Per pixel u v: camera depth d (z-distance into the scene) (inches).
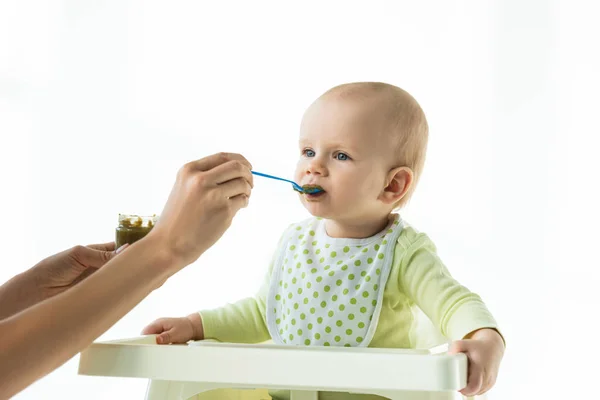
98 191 107.0
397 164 46.4
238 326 48.3
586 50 97.4
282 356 31.3
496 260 98.5
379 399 41.6
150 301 103.4
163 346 32.7
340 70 103.8
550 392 95.4
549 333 96.7
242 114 105.8
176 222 32.0
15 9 108.3
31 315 29.0
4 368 27.5
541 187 98.2
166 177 106.7
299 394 40.6
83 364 33.1
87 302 29.6
